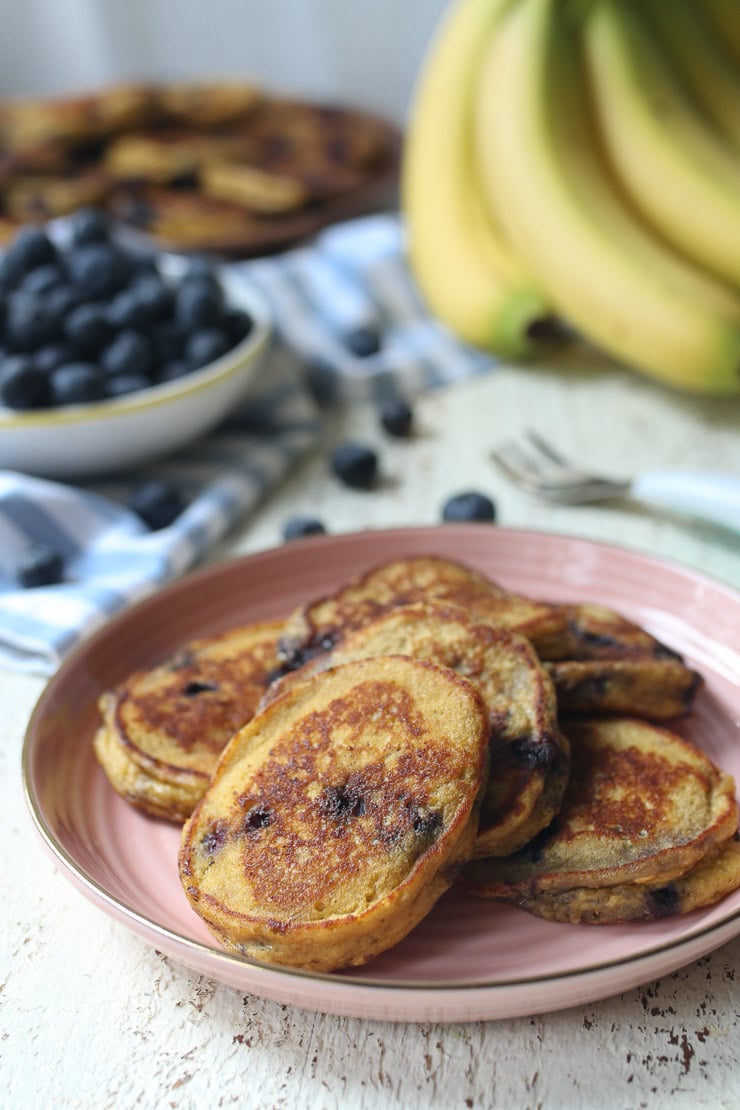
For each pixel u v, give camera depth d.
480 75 0.67
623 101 0.62
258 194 0.74
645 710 0.40
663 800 0.37
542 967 0.35
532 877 0.36
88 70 0.96
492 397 0.63
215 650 0.43
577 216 0.61
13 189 0.77
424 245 0.66
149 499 0.54
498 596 0.42
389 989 0.32
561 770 0.37
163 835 0.39
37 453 0.54
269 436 0.59
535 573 0.46
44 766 0.40
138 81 0.96
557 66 0.64
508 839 0.36
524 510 0.54
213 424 0.57
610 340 0.60
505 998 0.32
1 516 0.51
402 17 0.90
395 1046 0.36
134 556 0.51
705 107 0.65
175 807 0.39
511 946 0.36
